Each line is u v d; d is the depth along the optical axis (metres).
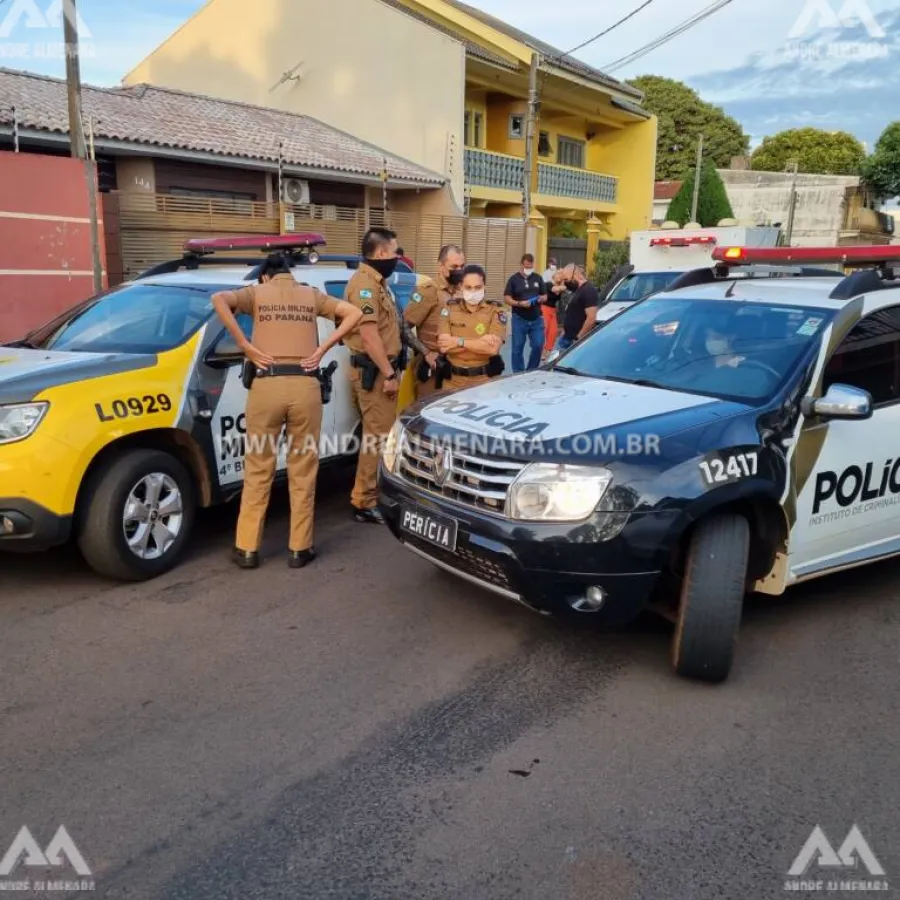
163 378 4.78
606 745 3.24
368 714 3.42
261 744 3.19
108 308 5.53
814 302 4.40
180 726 3.30
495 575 3.61
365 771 3.04
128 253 13.43
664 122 50.22
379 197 20.73
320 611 4.38
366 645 4.02
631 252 15.14
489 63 21.89
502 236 20.91
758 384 4.02
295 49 23.08
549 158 28.78
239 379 5.21
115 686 3.59
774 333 4.28
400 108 21.77
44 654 3.86
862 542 4.32
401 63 21.56
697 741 3.28
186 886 2.48
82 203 11.32
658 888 2.51
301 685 3.63
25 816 2.77
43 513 4.20
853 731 3.37
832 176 41.12
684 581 3.56
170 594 4.56
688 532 3.60
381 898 2.45
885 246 5.17
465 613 4.39
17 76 15.27
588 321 10.59
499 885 2.50
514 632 4.19
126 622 4.21
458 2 26.47
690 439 3.55
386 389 5.55
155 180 14.89
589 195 29.03
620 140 30.95
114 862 2.57
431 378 6.39
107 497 4.45
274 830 2.72
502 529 3.50
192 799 2.87
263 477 4.87
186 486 4.92
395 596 4.59
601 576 3.42
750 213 36.72
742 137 52.62
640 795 2.94
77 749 3.13
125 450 4.63
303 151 17.73
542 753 3.18
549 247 26.05
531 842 2.69
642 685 3.70
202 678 3.67
